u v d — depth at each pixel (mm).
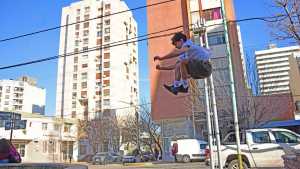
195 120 34750
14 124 45844
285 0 11367
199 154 30062
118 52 88688
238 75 35250
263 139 13766
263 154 13500
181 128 38531
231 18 39312
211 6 39562
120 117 66188
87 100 85938
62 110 87812
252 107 29828
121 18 92062
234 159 13742
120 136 62125
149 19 41906
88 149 65375
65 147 65062
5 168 6766
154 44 41062
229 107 28094
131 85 93625
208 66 7934
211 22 38688
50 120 62875
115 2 91438
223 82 31062
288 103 33844
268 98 32156
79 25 91625
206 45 11312
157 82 39969
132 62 95625
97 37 90125
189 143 30500
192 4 40594
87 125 65562
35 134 60156
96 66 88438
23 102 113312
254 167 13531
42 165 6555
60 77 90125
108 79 86312
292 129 29641
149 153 53812
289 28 11492
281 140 13633
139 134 52906
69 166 5543
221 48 37219
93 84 87125
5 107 110312
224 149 13906
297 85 39750
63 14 94938
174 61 9758
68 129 66250
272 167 13391
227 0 39875
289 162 9477
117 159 48000
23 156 58438
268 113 32438
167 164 28016
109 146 63188
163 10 41688
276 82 38844
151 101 39969
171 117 38500
